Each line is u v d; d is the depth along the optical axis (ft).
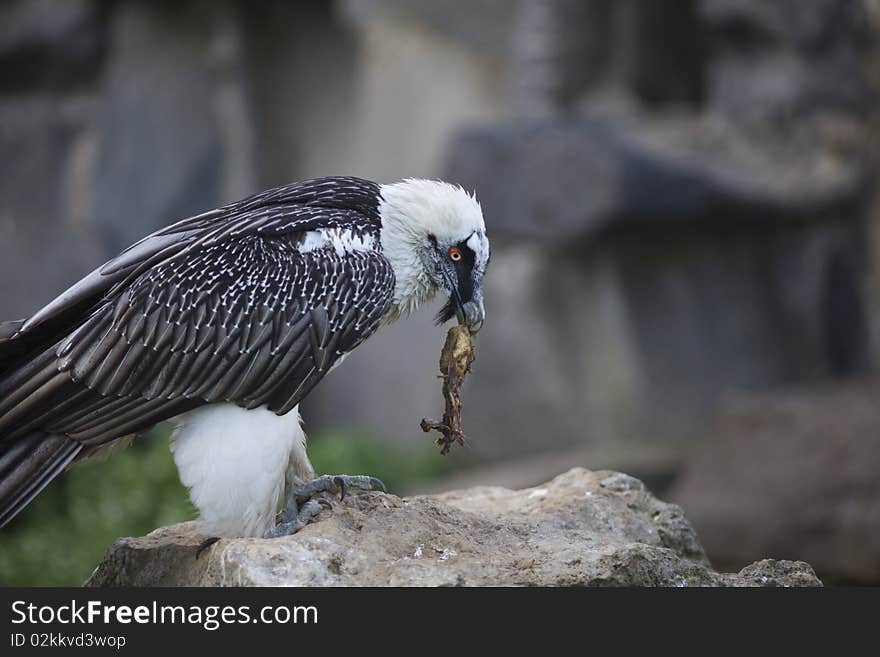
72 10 56.85
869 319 54.85
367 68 60.23
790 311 50.26
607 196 46.42
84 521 45.75
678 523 24.22
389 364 57.98
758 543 41.75
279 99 61.11
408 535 21.40
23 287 55.47
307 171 61.31
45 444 21.11
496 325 51.75
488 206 49.14
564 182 47.37
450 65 57.36
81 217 56.65
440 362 23.77
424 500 23.02
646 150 46.73
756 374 50.42
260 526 21.49
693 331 50.16
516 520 22.91
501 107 55.57
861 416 43.91
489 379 51.85
